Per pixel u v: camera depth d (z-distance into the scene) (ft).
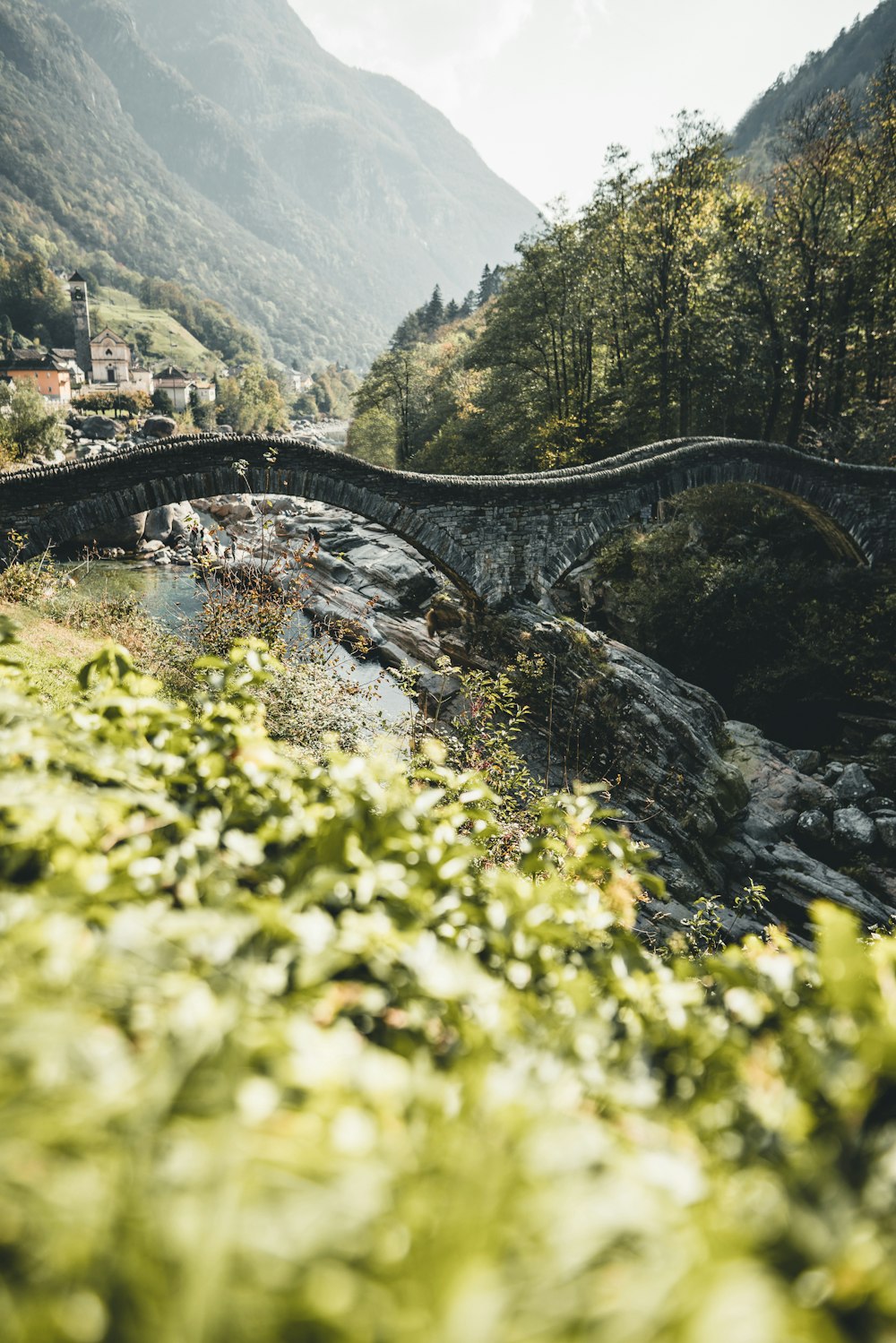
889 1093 3.89
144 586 90.99
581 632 65.62
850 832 58.23
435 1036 4.71
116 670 8.08
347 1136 2.81
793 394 111.04
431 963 4.83
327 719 35.01
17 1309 1.99
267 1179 2.39
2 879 4.88
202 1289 1.92
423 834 6.89
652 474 78.33
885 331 103.14
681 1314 1.91
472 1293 1.94
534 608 73.61
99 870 5.02
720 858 54.75
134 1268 2.02
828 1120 3.82
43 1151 2.46
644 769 57.00
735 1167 3.75
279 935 4.60
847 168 96.89
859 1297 2.52
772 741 70.03
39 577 48.96
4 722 6.72
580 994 5.17
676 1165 3.11
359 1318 2.01
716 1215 2.78
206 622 39.04
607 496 77.00
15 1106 2.60
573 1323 1.95
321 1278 2.08
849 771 64.08
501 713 63.82
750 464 82.89
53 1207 2.20
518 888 6.56
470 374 225.35
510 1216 2.35
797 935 49.34
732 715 76.69
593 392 140.46
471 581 71.87
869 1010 4.42
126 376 580.71
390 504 66.08
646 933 31.76
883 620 74.18
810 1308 2.53
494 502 71.05
